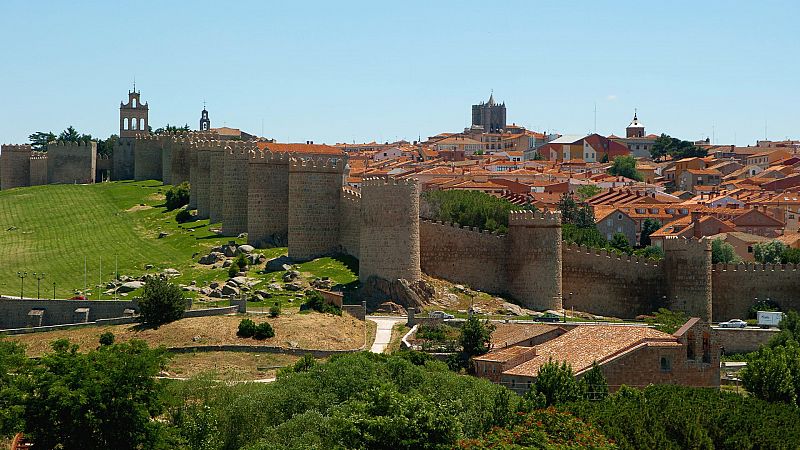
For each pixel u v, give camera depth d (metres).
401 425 111.31
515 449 109.38
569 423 116.06
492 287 193.25
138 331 159.88
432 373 136.88
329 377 131.12
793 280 195.12
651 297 195.62
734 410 125.50
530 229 190.62
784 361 140.88
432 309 180.00
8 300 173.75
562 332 160.12
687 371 139.12
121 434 116.94
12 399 117.12
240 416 122.69
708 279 192.00
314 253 195.75
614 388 137.38
